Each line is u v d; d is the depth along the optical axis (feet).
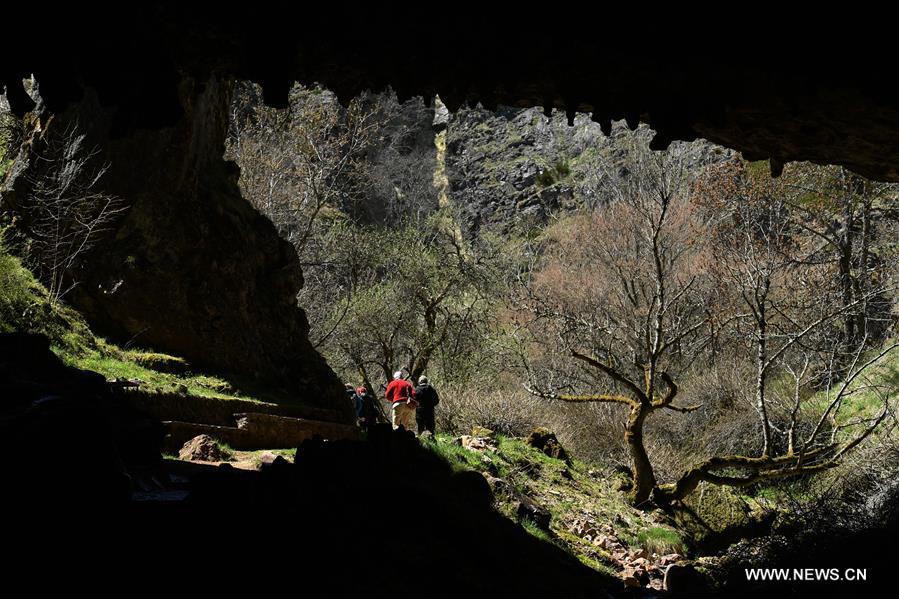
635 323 72.54
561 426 65.21
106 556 15.17
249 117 113.80
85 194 51.72
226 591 15.80
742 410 69.31
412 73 22.20
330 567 18.12
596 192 138.82
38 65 19.62
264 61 20.24
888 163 27.35
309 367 63.16
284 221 103.24
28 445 15.52
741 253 72.79
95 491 16.08
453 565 21.34
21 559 14.14
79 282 52.06
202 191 58.80
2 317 43.83
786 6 20.20
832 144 26.63
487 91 22.53
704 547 44.50
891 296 85.15
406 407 52.42
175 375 50.75
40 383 22.38
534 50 21.30
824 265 92.84
